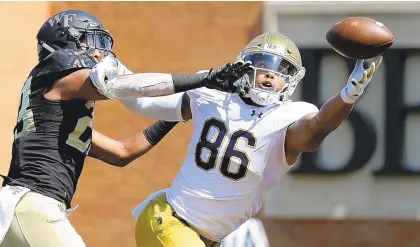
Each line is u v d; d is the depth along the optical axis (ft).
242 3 94.38
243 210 53.21
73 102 49.21
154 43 95.09
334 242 92.43
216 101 53.42
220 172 52.21
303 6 92.38
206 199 52.21
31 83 50.06
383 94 92.02
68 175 49.26
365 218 92.32
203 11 94.89
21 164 48.85
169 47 95.09
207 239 53.72
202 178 52.54
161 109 56.03
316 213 92.27
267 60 52.80
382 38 48.73
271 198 92.38
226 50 94.68
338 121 49.39
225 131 52.49
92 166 94.84
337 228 92.48
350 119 91.86
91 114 50.37
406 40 92.07
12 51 95.81
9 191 48.16
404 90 92.07
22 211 47.44
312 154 91.76
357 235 92.38
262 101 52.39
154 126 58.34
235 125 52.54
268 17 92.84
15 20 95.96
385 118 91.91
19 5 96.07
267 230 92.53
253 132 52.24
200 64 94.99
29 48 95.96
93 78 47.93
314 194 92.32
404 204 92.12
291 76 53.47
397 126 91.86
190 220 52.60
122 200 94.84
